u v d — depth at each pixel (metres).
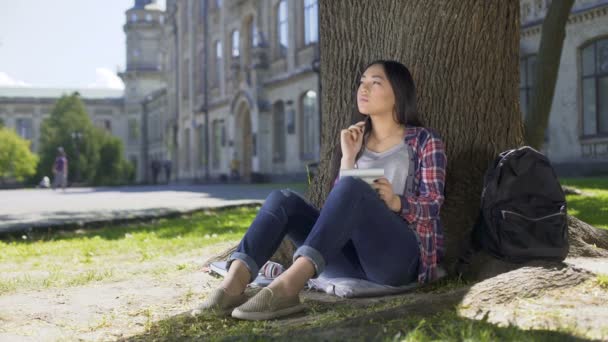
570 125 18.34
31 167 62.03
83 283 4.29
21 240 8.69
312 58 27.61
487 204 3.21
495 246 3.25
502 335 2.09
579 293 2.76
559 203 3.17
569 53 18.27
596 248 4.19
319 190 4.52
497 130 4.11
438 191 3.07
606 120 17.59
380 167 3.20
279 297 2.77
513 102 4.19
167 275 4.43
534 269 2.90
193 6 44.69
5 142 61.06
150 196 20.78
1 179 65.31
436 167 3.09
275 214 3.01
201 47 43.53
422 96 4.08
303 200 3.12
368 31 4.29
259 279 3.44
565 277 2.88
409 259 3.01
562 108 18.56
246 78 33.38
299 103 29.16
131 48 76.69
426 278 3.05
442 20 4.03
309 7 28.44
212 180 40.09
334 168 3.49
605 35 17.25
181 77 48.06
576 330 2.16
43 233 9.30
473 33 4.02
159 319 3.09
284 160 31.23
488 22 4.04
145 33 76.75
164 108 61.81
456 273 3.49
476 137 4.07
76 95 63.03
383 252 2.98
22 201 19.12
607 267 3.54
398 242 2.96
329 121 4.50
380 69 3.24
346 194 2.83
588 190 10.70
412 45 4.09
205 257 5.60
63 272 5.11
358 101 3.27
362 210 2.86
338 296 3.21
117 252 6.74
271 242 2.99
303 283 2.81
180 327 2.84
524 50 19.09
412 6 4.09
